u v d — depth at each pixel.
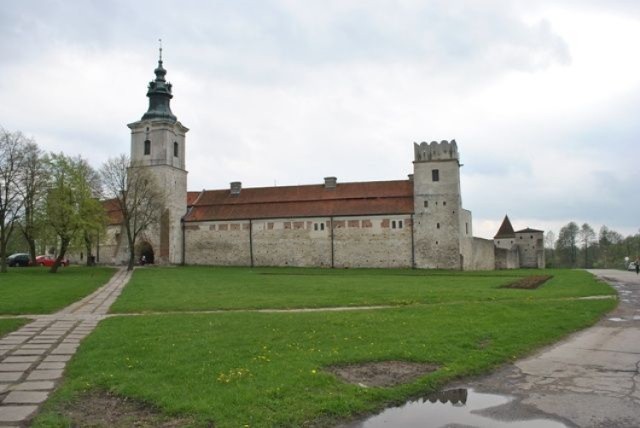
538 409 11.24
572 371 14.23
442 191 74.25
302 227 78.75
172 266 77.38
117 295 34.16
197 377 12.59
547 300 28.11
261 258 80.06
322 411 10.67
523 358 15.82
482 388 12.84
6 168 57.69
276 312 24.36
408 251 74.62
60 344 17.31
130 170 73.25
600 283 40.81
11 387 12.27
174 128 83.75
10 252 96.38
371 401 11.47
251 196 86.12
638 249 140.75
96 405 10.94
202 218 83.56
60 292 34.03
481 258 81.31
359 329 18.94
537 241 109.44
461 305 25.53
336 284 40.91
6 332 19.59
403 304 27.41
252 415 10.25
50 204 57.94
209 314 23.66
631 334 19.31
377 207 76.94
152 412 10.55
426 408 11.37
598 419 10.59
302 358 14.48
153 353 15.13
